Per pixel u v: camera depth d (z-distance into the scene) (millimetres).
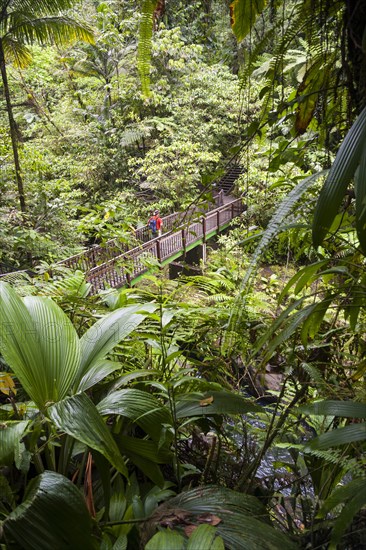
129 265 3619
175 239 8891
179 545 896
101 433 1141
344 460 1065
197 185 12641
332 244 1452
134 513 1243
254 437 1876
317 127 1655
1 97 12695
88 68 12617
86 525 1008
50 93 14195
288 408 1415
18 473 1568
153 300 2242
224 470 1660
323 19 1299
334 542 809
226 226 10844
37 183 8734
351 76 1217
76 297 2000
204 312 1842
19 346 1267
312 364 1454
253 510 1156
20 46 7789
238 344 1735
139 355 1992
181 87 12742
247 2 1479
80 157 12789
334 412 955
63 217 8531
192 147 11586
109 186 13000
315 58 1467
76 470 1599
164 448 1331
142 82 1636
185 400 1438
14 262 7633
